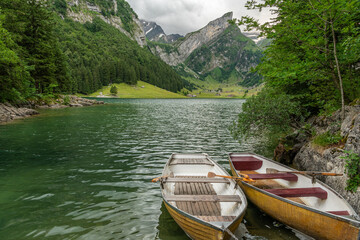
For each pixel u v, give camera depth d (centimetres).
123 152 1427
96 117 3431
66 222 628
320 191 668
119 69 18538
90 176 995
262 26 1190
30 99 4475
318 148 947
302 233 586
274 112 1147
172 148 1575
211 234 493
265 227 621
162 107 6719
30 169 1073
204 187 789
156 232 590
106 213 681
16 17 4469
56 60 5650
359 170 662
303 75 1083
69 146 1552
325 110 1270
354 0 833
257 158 1036
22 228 596
